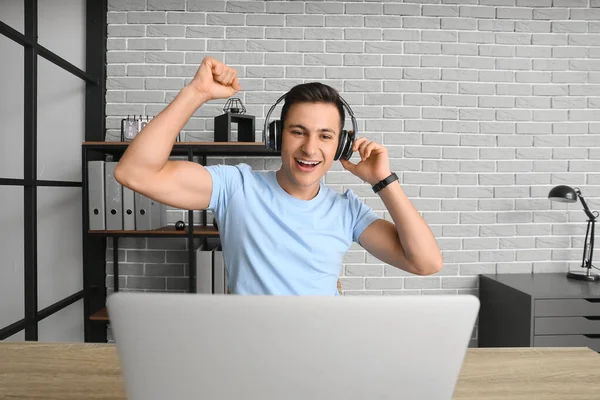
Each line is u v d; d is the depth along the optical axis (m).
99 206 2.45
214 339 0.47
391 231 1.13
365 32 2.80
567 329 2.29
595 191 2.89
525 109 2.87
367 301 0.47
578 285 2.51
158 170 0.94
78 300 2.73
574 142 2.88
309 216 1.08
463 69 2.84
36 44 2.05
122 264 2.79
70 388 0.88
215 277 2.38
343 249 1.14
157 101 2.76
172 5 2.75
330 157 1.02
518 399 0.84
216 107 2.77
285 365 0.49
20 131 2.60
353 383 0.50
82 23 2.74
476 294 2.87
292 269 1.06
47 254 2.73
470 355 1.07
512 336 2.46
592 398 0.85
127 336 0.48
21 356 1.04
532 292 2.34
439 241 2.85
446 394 0.52
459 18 2.83
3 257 2.56
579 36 2.87
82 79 2.72
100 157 2.67
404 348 0.49
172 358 0.48
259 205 1.07
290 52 2.78
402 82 2.82
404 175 2.84
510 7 2.84
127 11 2.75
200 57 2.77
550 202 2.88
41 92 2.74
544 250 2.88
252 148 2.41
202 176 1.04
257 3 2.77
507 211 2.87
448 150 2.84
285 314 0.47
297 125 0.98
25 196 2.05
